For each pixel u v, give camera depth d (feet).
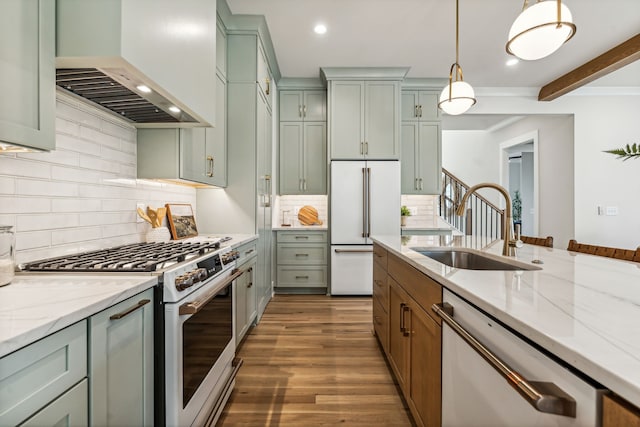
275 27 10.23
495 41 11.07
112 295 2.99
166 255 4.75
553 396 1.87
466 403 3.26
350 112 13.30
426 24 10.06
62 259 4.45
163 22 4.64
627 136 14.97
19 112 3.04
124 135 6.35
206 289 4.79
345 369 7.15
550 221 16.55
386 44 11.28
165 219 7.73
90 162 5.41
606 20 9.73
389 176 13.00
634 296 2.75
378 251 8.26
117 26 3.63
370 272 13.01
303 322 10.09
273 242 13.29
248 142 9.63
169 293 3.82
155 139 6.75
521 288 3.03
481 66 12.96
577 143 14.99
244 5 9.05
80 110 5.18
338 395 6.17
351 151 13.34
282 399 6.04
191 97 5.65
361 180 12.97
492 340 2.75
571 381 1.83
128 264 3.98
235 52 9.65
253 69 9.66
